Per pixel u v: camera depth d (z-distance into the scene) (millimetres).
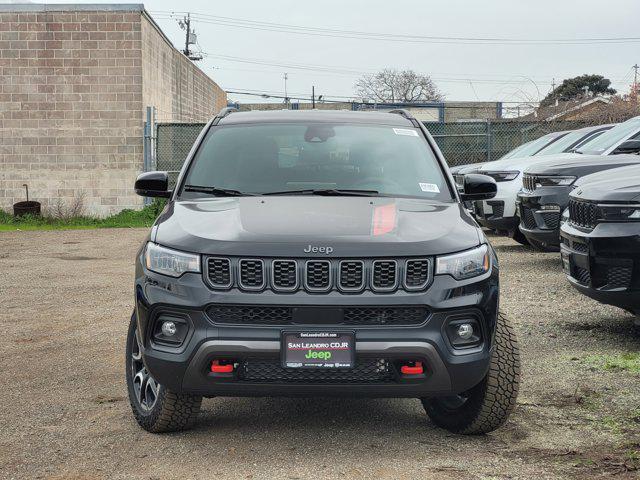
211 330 3967
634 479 3758
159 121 23547
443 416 4551
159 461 4059
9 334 7230
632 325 7133
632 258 5918
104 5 20750
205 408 5000
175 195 4949
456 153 22156
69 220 20656
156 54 23031
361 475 3844
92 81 20938
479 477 3809
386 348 3908
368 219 4332
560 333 6902
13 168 21094
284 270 4000
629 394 5113
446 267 4051
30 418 4793
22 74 20922
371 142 5348
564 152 13531
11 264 12266
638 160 9844
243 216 4371
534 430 4504
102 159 21078
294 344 3912
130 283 10219
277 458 4090
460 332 4051
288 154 5191
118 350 6570
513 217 12445
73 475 3881
